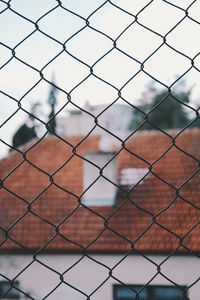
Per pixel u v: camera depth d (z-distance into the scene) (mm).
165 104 17969
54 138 12438
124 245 8711
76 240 8969
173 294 8438
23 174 11125
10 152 12125
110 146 11438
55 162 11383
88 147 11805
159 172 10523
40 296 8719
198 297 8336
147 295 8562
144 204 9641
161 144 11508
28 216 9727
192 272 8336
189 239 8531
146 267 8531
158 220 9164
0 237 9172
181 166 10594
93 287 8742
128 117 16328
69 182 10555
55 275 8828
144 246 8586
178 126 17625
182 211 9273
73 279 8797
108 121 14344
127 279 8602
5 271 8875
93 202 9859
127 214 9477
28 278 8859
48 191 10398
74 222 9477
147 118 1048
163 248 8445
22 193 10445
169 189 9930
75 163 11266
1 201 10281
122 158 11102
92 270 8781
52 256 8945
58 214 9703
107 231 9125
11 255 9000
